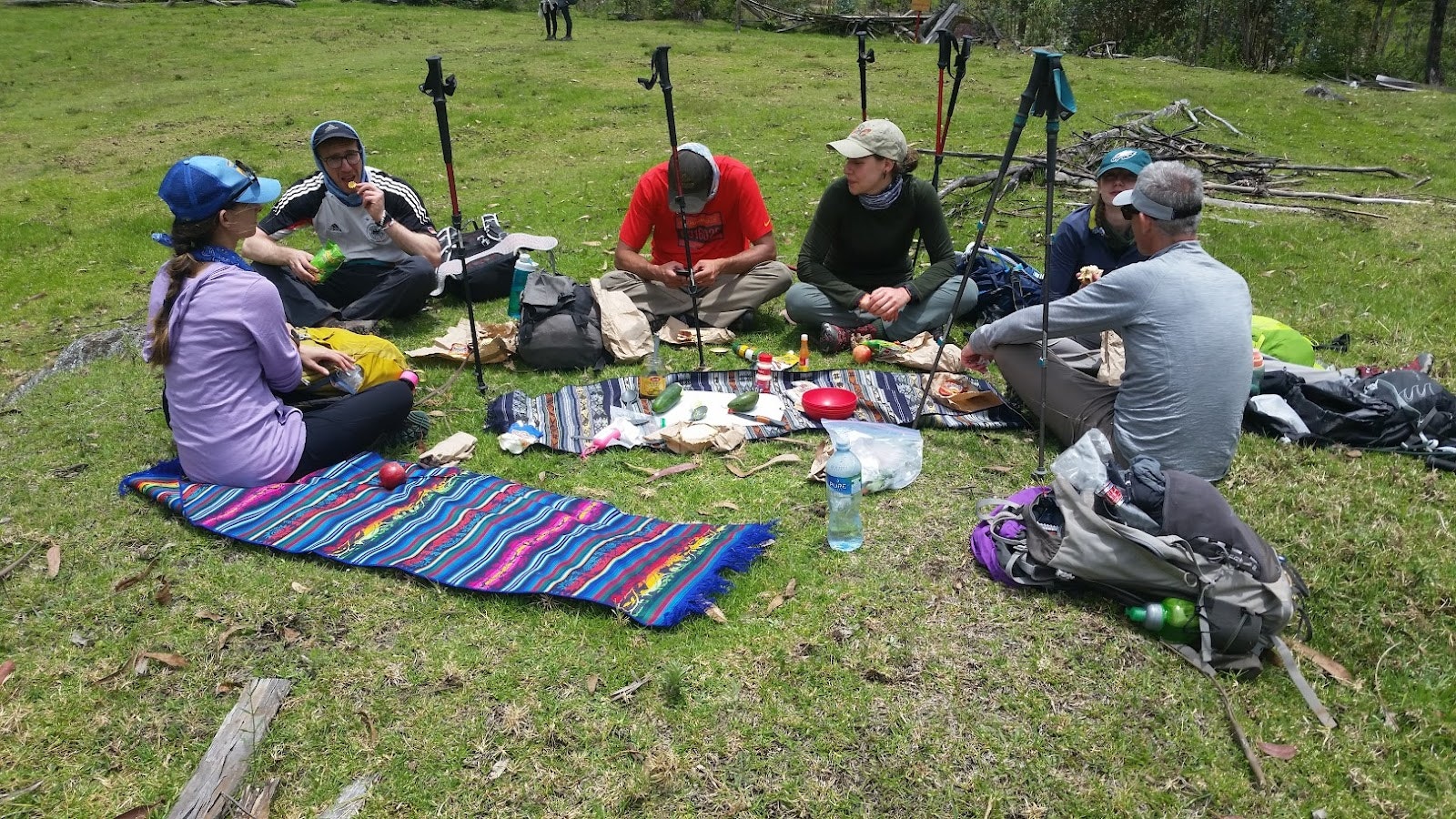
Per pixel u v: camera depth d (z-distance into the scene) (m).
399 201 5.77
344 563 3.49
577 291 5.43
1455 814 2.49
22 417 4.83
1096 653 3.03
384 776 2.64
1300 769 2.64
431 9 26.11
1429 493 3.86
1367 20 22.94
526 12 26.77
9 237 8.46
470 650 3.09
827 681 2.95
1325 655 3.06
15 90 15.87
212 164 3.66
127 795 2.60
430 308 6.29
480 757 2.70
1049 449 4.36
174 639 3.17
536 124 12.82
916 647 3.08
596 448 4.38
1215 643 2.94
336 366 4.15
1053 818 2.50
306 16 23.75
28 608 3.34
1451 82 19.66
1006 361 4.38
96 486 4.12
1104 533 3.07
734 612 3.26
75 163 11.31
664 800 2.56
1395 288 6.45
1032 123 12.90
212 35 20.81
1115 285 3.73
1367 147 11.73
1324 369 4.73
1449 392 4.29
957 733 2.76
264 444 3.89
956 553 3.56
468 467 4.25
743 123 12.83
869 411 4.68
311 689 2.94
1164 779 2.61
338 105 13.98
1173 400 3.61
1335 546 3.52
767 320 6.04
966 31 23.00
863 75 5.84
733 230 5.77
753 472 4.16
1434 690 2.89
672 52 19.27
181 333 3.72
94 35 20.58
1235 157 10.66
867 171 4.98
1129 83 16.03
